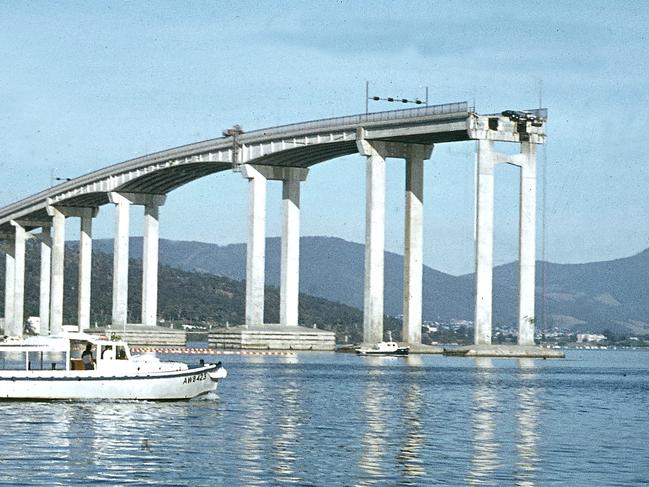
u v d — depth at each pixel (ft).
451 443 235.81
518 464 208.03
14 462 202.39
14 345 288.30
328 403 324.39
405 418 285.84
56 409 276.82
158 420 262.88
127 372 293.84
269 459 209.05
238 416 277.85
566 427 273.33
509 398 360.07
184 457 209.97
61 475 190.60
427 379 451.94
